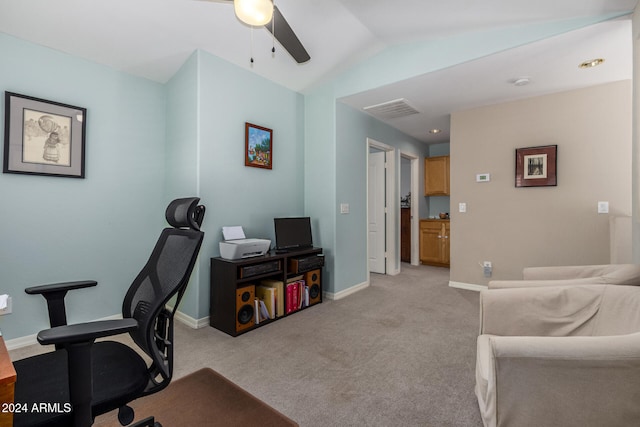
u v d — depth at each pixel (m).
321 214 3.70
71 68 2.55
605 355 0.97
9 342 2.25
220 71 2.87
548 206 3.37
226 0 1.54
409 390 1.76
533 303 1.53
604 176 3.08
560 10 2.09
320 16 2.47
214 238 2.83
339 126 3.63
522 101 3.51
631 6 1.94
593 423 0.98
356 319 2.90
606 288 1.45
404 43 2.94
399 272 5.02
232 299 2.54
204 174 2.74
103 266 2.74
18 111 2.28
